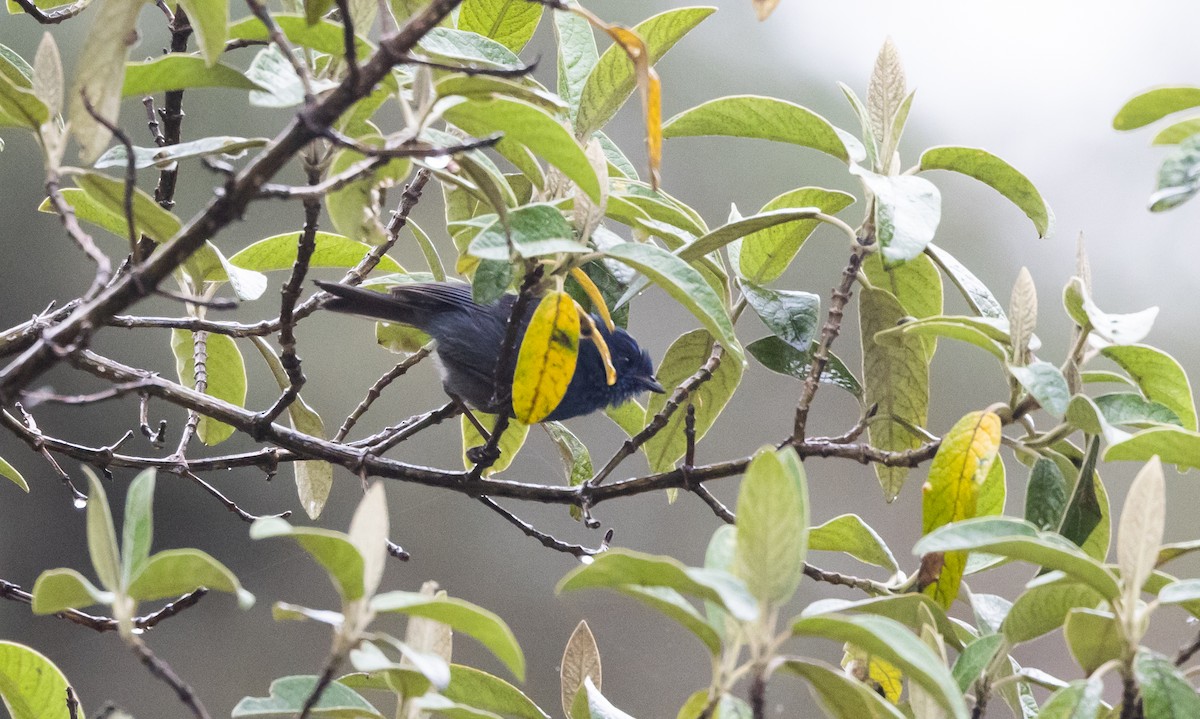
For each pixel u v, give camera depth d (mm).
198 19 5062
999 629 6238
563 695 6660
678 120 7746
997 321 6973
